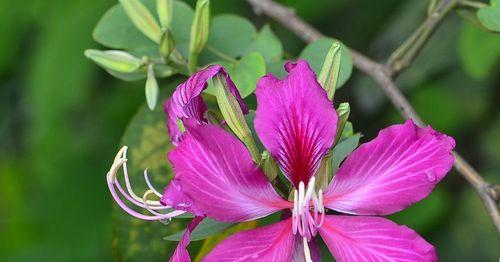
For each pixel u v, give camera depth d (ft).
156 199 2.45
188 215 1.99
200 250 2.31
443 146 1.85
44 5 3.38
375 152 1.87
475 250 3.41
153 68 2.35
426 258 1.80
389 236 1.83
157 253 2.42
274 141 1.91
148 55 2.44
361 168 1.88
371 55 3.50
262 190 1.90
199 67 2.44
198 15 2.26
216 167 1.86
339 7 3.49
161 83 3.27
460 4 2.46
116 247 2.43
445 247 3.42
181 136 1.96
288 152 1.92
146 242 2.43
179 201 1.86
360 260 1.83
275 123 1.92
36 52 3.36
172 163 1.84
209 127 1.85
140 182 2.46
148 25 2.34
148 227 2.43
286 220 1.88
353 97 3.50
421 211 3.26
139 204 1.99
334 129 1.90
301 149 1.92
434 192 3.28
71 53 3.28
